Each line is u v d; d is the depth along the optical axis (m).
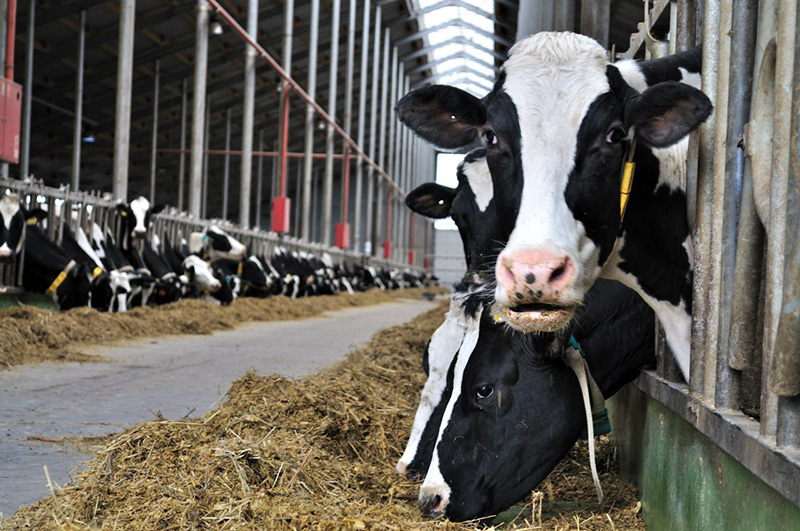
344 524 2.82
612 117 2.84
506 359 3.48
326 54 34.84
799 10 2.11
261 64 31.78
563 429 3.45
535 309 2.60
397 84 41.16
